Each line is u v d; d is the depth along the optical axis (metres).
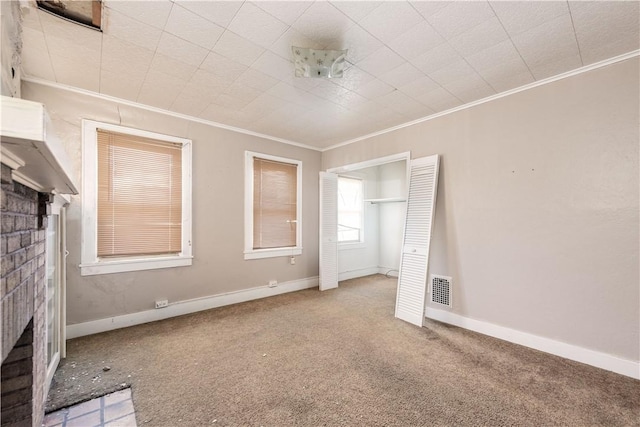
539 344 2.38
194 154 3.29
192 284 3.27
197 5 1.55
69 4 1.52
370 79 2.38
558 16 1.64
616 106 2.06
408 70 2.23
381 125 3.52
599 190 2.12
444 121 3.06
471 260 2.83
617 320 2.04
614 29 1.75
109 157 2.76
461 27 1.74
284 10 1.60
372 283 4.84
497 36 1.83
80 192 2.59
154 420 1.55
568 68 2.21
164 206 3.09
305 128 3.65
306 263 4.46
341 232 5.36
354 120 3.35
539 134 2.41
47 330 1.74
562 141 2.29
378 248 5.84
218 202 3.49
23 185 1.04
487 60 2.10
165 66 2.18
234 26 1.73
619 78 2.04
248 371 2.04
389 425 1.52
